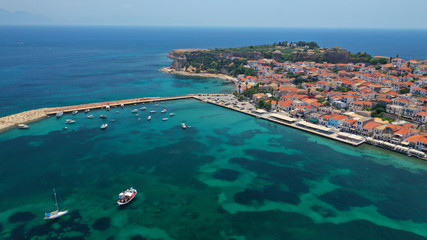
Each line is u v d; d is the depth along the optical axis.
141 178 124.00
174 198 111.00
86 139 164.25
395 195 113.25
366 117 177.38
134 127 185.50
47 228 94.69
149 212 103.06
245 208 105.62
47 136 167.00
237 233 93.56
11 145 153.88
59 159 139.38
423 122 170.00
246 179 124.50
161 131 179.25
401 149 147.12
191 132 178.38
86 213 102.00
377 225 97.31
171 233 93.38
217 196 112.44
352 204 108.00
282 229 95.44
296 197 112.06
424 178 125.06
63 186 117.06
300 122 189.50
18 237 90.62
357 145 157.50
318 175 127.88
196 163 138.00
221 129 184.38
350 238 91.81
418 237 92.00
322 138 170.00
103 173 127.44
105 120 197.50
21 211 102.25
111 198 110.12
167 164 136.62
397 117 180.00
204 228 95.56
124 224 97.06
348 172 130.25
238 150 152.88
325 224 97.81
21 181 119.94
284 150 153.12
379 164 137.38
